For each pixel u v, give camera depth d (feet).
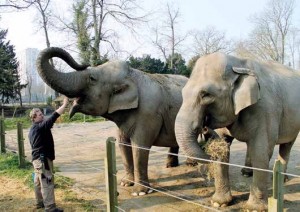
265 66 18.28
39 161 16.56
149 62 114.01
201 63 15.64
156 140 20.61
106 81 19.01
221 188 17.07
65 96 18.85
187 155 14.82
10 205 18.65
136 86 19.25
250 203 15.83
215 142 15.96
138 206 17.62
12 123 68.74
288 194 18.74
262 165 15.47
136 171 19.44
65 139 44.39
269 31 131.95
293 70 20.10
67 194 19.75
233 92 15.03
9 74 117.50
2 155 30.86
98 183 21.88
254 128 15.40
